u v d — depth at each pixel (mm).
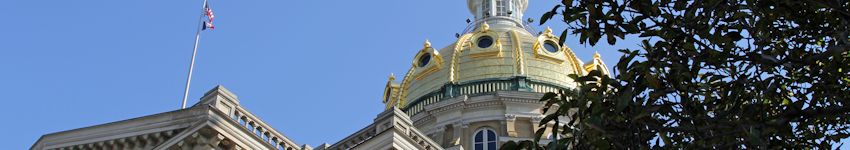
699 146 12859
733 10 13578
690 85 13266
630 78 12945
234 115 30938
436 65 56688
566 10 13664
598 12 13445
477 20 64625
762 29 13438
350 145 32906
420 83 56781
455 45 57875
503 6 65750
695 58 13344
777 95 13922
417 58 58844
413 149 31078
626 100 12430
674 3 13531
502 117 50844
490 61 55469
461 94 53906
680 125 13008
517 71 54656
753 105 12977
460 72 55500
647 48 13445
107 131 32438
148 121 31719
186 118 30719
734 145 12930
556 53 56938
